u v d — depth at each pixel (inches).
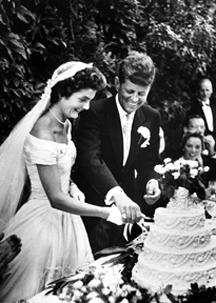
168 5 179.2
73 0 140.9
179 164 101.0
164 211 101.3
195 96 188.2
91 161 140.6
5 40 124.0
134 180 151.1
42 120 115.0
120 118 144.8
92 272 98.7
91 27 148.8
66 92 114.1
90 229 141.8
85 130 140.6
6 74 125.8
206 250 97.0
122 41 162.2
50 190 115.9
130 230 147.8
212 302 88.0
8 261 117.0
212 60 190.7
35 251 116.9
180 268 94.4
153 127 152.5
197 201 100.6
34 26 132.3
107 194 137.3
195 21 184.1
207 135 188.4
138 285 91.3
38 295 97.9
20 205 119.7
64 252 121.5
